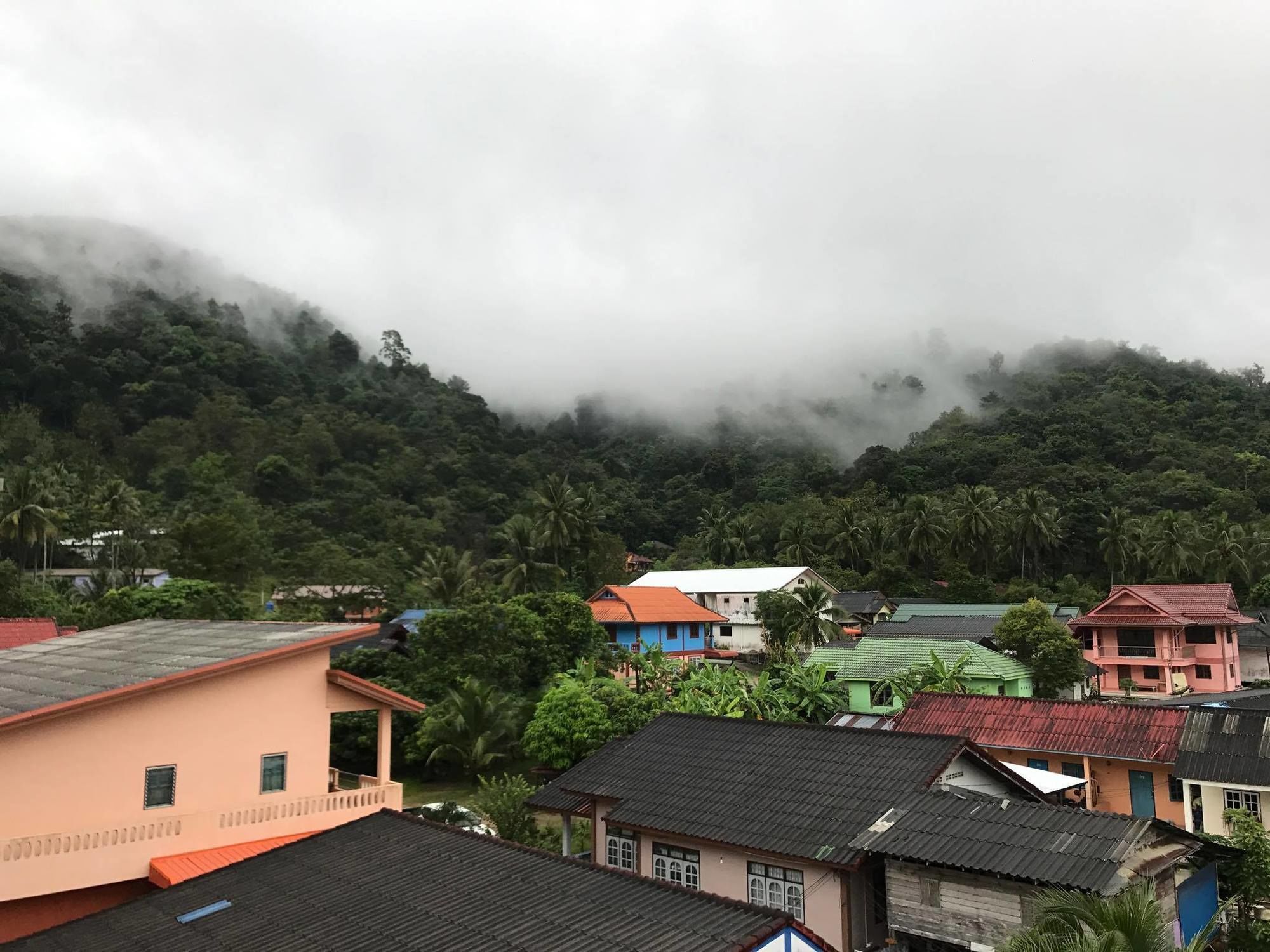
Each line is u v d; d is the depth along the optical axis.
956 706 30.44
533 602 45.78
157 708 17.62
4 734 15.84
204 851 17.44
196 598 43.47
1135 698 49.81
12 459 82.06
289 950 12.05
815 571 72.19
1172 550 73.50
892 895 15.84
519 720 37.38
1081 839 14.54
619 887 13.25
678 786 20.47
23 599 51.25
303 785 19.55
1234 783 22.39
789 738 21.45
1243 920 17.41
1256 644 59.34
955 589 77.81
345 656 38.06
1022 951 11.12
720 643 68.56
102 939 13.25
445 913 12.73
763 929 11.44
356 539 83.38
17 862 15.38
